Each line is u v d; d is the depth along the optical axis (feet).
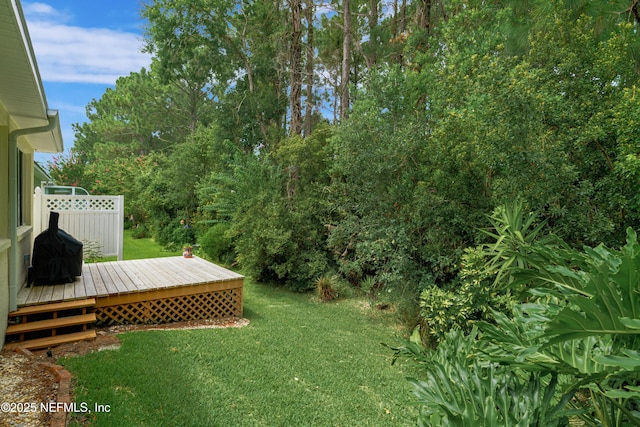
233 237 30.09
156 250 39.52
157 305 17.22
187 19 43.60
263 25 47.88
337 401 11.32
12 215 13.55
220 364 12.92
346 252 24.09
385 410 11.01
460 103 17.34
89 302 14.88
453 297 14.25
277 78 48.70
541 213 14.03
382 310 21.63
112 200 28.43
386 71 21.81
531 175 13.38
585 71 14.21
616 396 4.46
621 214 13.55
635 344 5.16
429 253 17.19
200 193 39.63
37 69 10.05
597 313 4.72
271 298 23.82
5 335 12.85
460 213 16.69
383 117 20.29
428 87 22.94
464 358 8.21
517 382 6.86
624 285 4.71
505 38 20.01
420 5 32.45
